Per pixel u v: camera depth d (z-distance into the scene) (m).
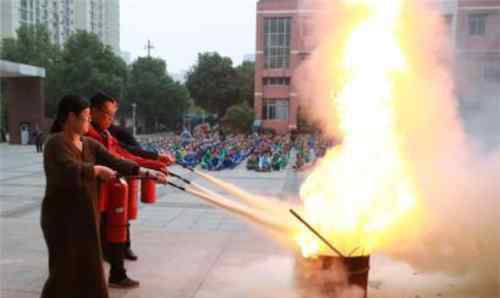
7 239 4.84
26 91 25.12
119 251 3.45
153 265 4.05
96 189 2.61
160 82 42.78
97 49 35.91
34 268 3.91
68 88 34.00
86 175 2.39
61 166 2.37
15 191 8.62
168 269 3.94
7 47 37.00
